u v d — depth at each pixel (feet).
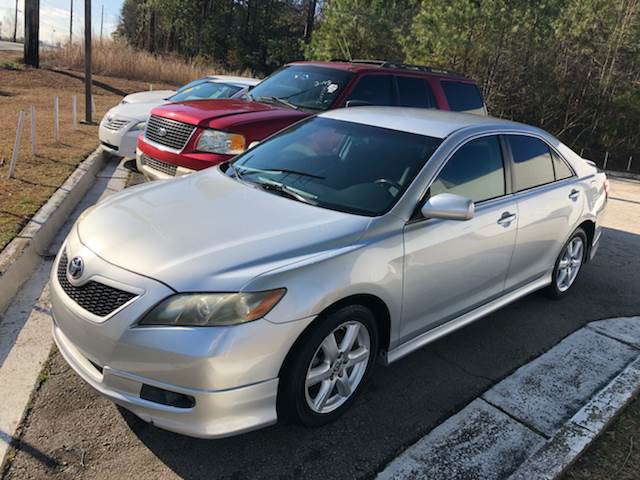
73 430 9.81
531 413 11.34
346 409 10.73
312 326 9.59
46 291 14.64
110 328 8.89
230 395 8.77
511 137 14.52
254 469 9.30
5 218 17.83
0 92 55.47
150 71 83.15
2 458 9.03
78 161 27.27
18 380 10.99
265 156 13.85
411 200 11.37
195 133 19.70
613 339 14.88
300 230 10.25
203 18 160.76
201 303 8.69
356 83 23.06
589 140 88.02
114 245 9.73
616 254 23.00
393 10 76.69
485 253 12.97
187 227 10.21
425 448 10.11
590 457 10.16
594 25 81.66
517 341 14.39
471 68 72.28
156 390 8.89
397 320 11.15
